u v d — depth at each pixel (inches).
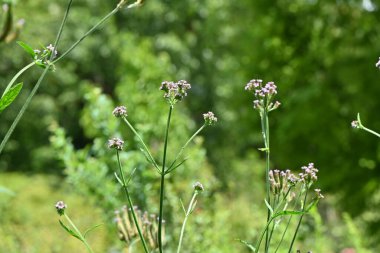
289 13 591.2
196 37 989.8
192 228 208.2
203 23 981.2
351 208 505.4
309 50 573.3
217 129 883.4
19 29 109.7
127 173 209.8
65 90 941.2
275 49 595.2
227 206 342.3
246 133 622.2
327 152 518.6
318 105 520.1
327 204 535.5
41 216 423.8
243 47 613.0
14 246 235.1
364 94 501.7
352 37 535.8
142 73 372.8
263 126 87.0
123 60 395.5
